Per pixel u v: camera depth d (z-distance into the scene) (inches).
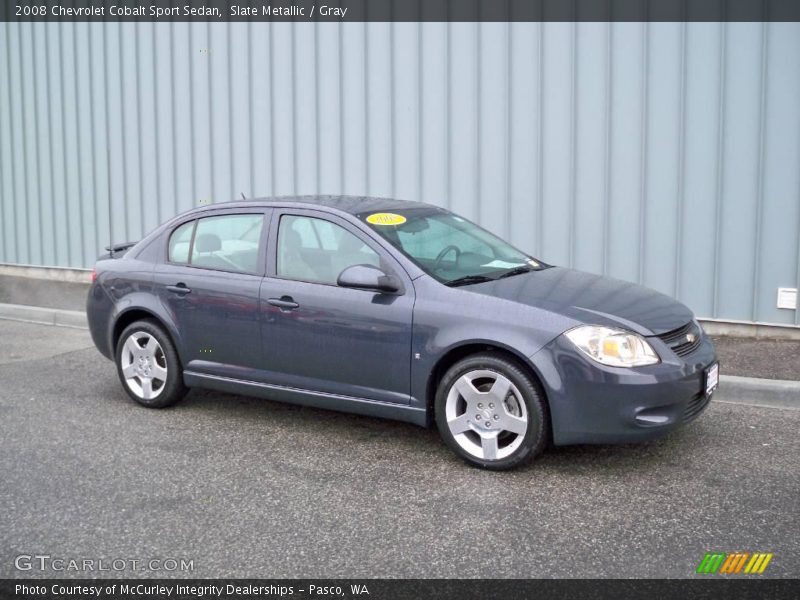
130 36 440.8
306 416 251.0
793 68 301.6
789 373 266.2
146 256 259.3
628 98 326.6
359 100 379.2
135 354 258.7
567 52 334.3
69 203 477.1
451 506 185.9
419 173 369.4
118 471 209.2
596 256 339.3
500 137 350.9
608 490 192.7
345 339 218.7
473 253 233.0
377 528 175.9
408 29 364.2
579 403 193.2
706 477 199.3
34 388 286.0
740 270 317.1
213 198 425.1
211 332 242.2
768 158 308.7
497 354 202.1
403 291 213.0
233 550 167.2
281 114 399.9
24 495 194.9
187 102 426.3
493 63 348.5
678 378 194.7
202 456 219.0
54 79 472.1
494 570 157.6
